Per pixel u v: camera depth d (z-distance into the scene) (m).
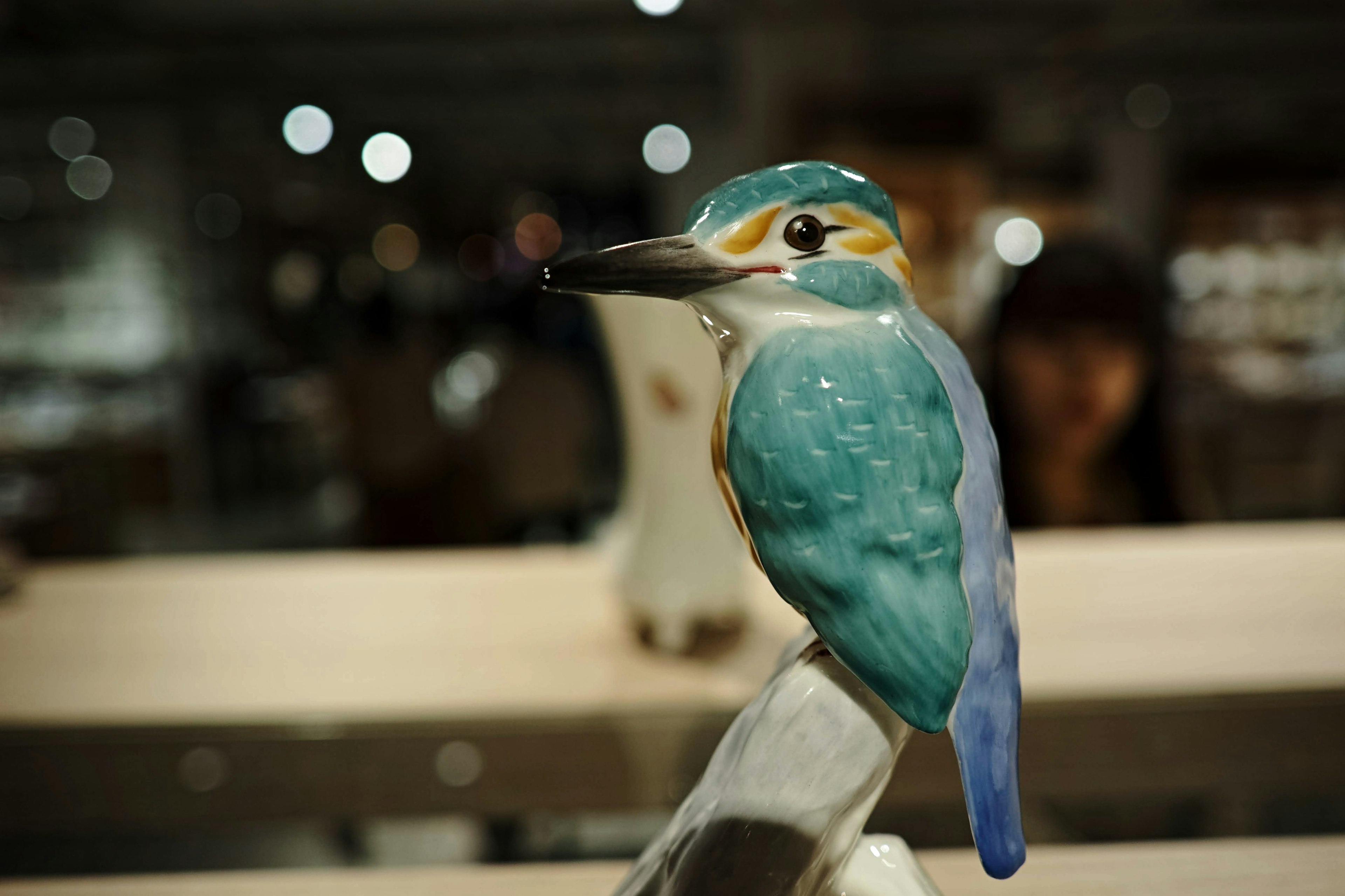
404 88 3.55
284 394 3.91
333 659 0.64
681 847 0.37
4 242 3.50
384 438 1.76
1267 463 2.65
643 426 0.60
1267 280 4.06
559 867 0.52
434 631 0.69
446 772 0.55
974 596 0.35
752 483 0.34
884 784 0.37
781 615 0.70
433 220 5.32
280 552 2.94
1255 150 4.12
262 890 0.51
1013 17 2.73
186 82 3.29
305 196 4.39
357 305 4.14
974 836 0.35
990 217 3.66
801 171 0.35
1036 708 0.54
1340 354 3.26
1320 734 0.55
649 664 0.61
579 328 2.20
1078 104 3.79
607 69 3.36
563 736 0.55
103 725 0.55
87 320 3.52
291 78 3.35
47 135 3.51
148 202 3.61
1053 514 1.03
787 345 0.34
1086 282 0.96
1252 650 0.60
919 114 2.69
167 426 3.38
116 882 0.51
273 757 0.55
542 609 0.73
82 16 2.68
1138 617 0.66
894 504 0.33
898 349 0.34
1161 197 4.20
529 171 5.28
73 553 2.23
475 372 2.96
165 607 0.76
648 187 5.32
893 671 0.34
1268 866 0.50
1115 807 0.91
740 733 0.38
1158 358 1.04
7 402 2.97
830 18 2.72
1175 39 3.08
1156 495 1.06
